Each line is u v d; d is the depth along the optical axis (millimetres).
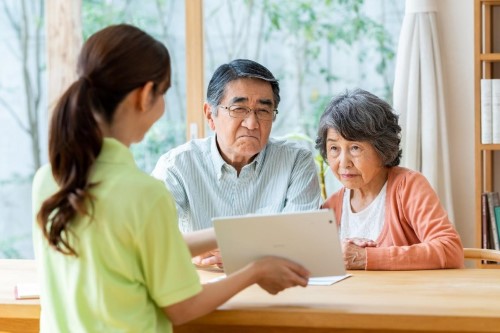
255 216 1956
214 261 2514
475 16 3883
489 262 3922
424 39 4082
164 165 2916
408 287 2215
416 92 4078
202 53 4535
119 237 1727
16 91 4809
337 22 4414
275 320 1950
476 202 3904
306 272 1995
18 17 4777
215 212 2881
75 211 1723
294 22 4445
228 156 2854
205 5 4531
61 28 4512
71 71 4520
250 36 4496
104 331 1767
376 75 4398
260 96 2699
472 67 4180
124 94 1775
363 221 2797
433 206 2664
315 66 4445
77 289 1767
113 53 1760
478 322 1852
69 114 1734
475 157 3906
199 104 4543
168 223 1760
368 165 2691
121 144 1776
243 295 2141
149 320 1801
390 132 2693
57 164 1749
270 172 2898
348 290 2186
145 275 1788
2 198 4871
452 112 4215
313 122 4461
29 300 2139
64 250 1764
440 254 2518
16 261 2777
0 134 4848
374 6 4375
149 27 4609
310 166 2914
